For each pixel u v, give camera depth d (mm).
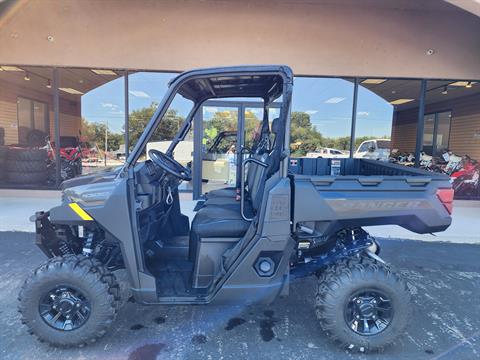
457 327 2850
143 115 7430
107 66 7035
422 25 6957
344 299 2420
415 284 3674
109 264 2822
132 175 2490
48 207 6441
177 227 3363
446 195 2559
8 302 3100
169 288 2643
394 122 8117
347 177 2480
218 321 2881
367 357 2438
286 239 2441
